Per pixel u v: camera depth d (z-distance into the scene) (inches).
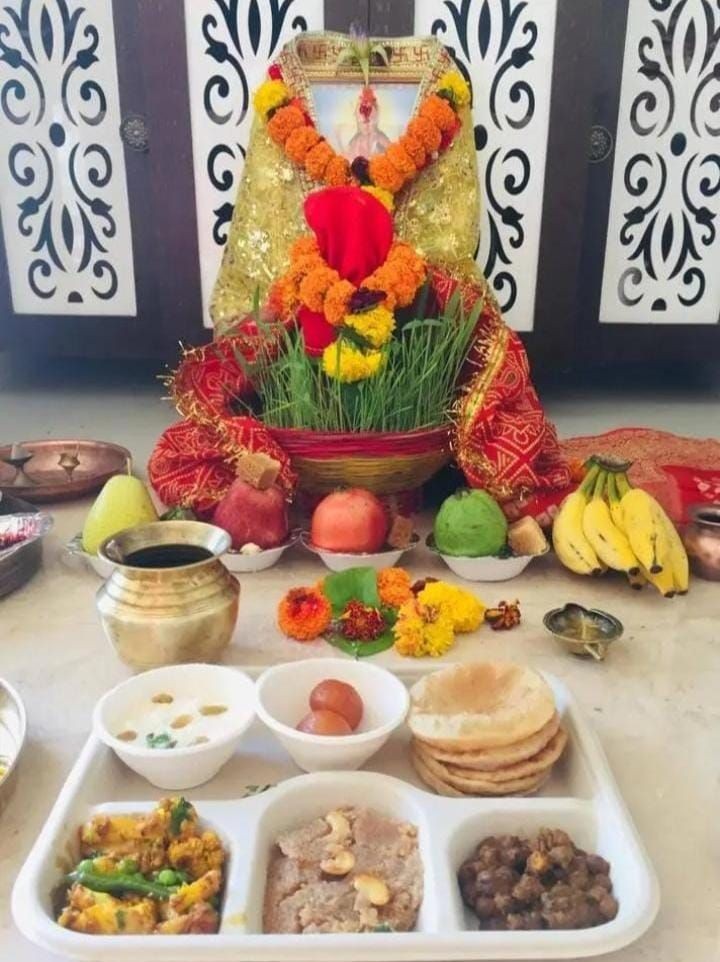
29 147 110.9
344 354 71.9
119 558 53.1
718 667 56.6
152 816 37.9
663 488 85.9
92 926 33.3
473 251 89.4
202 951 31.5
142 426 112.5
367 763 44.5
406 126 89.1
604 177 111.2
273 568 70.0
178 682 47.0
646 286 116.6
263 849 38.4
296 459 71.4
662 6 104.3
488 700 44.8
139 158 110.3
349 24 101.8
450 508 67.9
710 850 40.5
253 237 90.3
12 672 55.4
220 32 102.8
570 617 59.3
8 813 42.6
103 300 117.3
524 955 32.1
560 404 125.6
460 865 38.3
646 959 34.5
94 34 105.5
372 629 58.2
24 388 131.4
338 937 32.0
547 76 104.2
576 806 39.8
